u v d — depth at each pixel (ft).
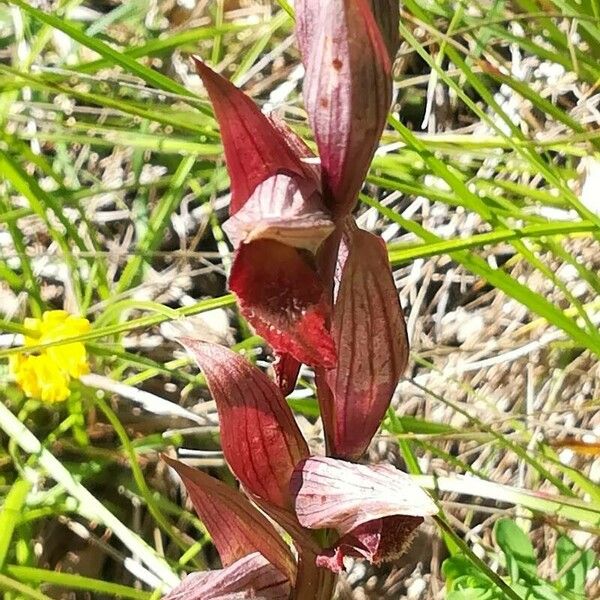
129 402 0.84
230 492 0.49
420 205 0.90
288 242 0.36
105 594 0.79
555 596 0.62
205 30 0.86
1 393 0.79
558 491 0.76
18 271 0.90
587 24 0.77
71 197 0.84
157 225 0.86
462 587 0.62
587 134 0.71
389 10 0.39
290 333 0.37
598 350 0.65
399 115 0.97
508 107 0.92
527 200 0.87
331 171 0.39
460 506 0.71
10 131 0.92
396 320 0.43
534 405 0.81
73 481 0.71
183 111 0.87
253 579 0.50
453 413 0.82
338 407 0.45
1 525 0.70
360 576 0.80
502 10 0.87
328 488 0.42
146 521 0.80
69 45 0.96
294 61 1.01
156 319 0.66
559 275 0.85
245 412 0.45
